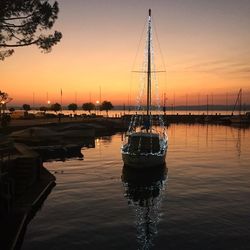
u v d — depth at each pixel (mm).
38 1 20484
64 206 22703
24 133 50781
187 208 22609
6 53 21984
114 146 60500
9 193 19125
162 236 17797
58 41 21562
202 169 37812
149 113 42188
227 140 73875
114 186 29016
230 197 25281
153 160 34594
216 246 16547
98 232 18234
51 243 16719
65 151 46688
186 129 109562
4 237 15719
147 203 23844
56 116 103125
